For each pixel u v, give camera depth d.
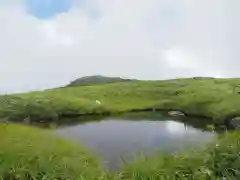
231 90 114.81
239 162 12.23
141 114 95.88
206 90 119.94
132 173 13.18
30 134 22.22
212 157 12.89
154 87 135.88
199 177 12.07
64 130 59.03
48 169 12.74
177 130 58.91
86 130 59.41
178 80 158.50
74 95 117.81
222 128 62.38
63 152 18.91
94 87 136.25
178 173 12.37
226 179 11.66
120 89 132.75
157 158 14.23
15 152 13.75
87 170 14.74
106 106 101.31
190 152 14.66
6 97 89.06
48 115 78.12
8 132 20.39
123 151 35.47
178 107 101.88
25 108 79.12
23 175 11.94
